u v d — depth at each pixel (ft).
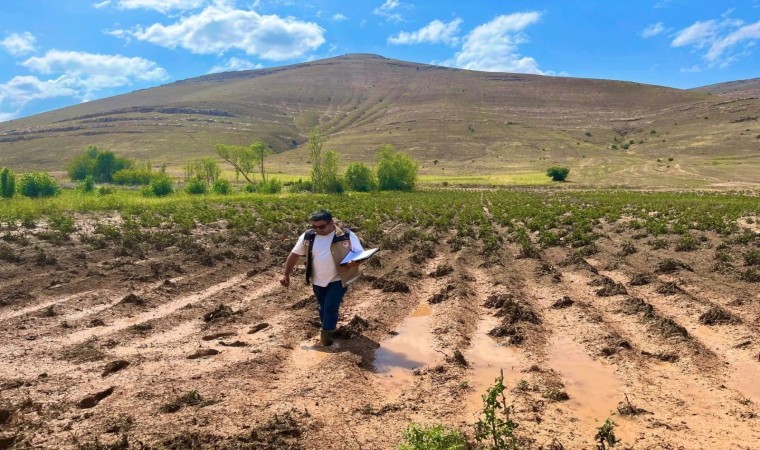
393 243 51.72
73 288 32.78
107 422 14.96
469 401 17.19
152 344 22.71
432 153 442.91
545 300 31.14
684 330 23.62
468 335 24.59
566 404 17.08
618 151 437.17
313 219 22.29
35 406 15.94
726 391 17.93
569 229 67.72
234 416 15.48
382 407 16.43
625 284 34.78
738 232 61.46
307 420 15.28
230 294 31.94
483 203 135.85
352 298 31.42
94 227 64.03
